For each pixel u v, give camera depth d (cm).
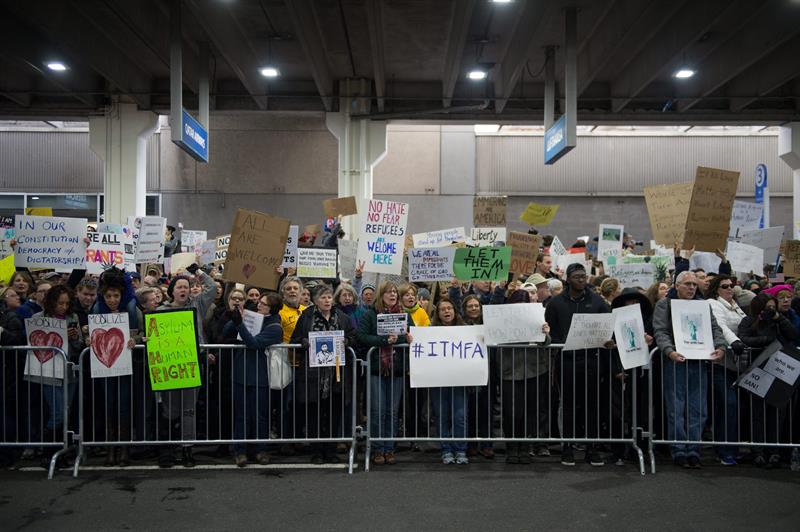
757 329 688
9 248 1056
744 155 2522
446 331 695
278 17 1539
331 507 575
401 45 1700
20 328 701
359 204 1950
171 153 2402
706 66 1844
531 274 1023
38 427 707
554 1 1295
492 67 1828
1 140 2447
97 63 1634
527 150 2516
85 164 2455
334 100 1972
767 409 703
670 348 674
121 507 574
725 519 549
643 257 1116
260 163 2405
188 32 1622
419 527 532
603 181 2528
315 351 686
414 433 748
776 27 1448
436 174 2470
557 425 748
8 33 1491
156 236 995
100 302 690
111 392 699
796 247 1130
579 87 1783
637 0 1305
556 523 540
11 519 546
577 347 681
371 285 858
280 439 684
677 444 694
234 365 694
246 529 527
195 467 690
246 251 727
